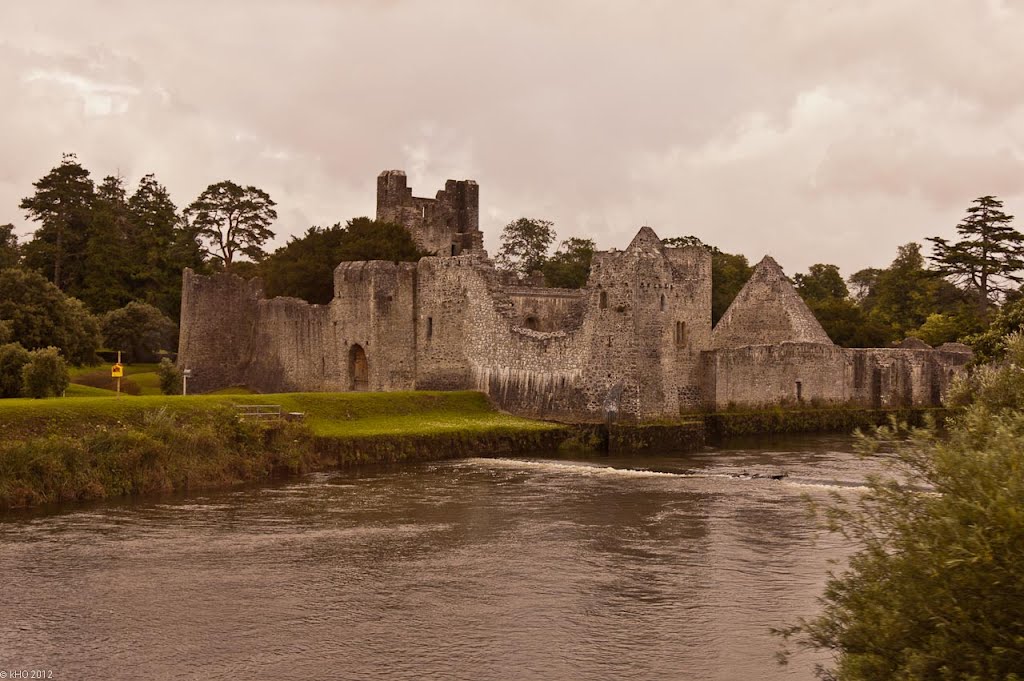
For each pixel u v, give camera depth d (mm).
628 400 64500
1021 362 24281
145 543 37438
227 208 143000
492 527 40281
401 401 67562
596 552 36219
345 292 84125
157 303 124875
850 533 38375
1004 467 17297
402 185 127000
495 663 25734
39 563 34500
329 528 40094
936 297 142000
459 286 77000
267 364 94875
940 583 17594
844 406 86875
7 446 44719
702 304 81250
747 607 29938
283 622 28734
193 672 25125
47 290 75812
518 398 70750
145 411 52125
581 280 140750
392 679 24703
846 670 18969
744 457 61625
